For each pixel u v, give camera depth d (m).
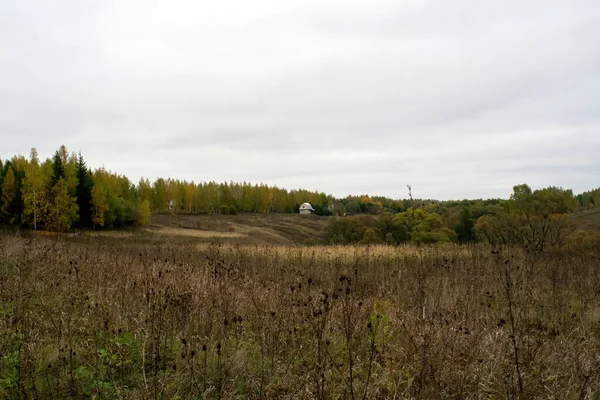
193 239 47.41
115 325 4.98
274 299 6.29
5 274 7.46
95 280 7.04
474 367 4.13
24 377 3.57
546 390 3.83
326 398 3.56
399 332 5.22
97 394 3.53
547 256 13.88
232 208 91.75
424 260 12.16
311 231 79.62
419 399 3.54
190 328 5.14
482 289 7.93
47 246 10.85
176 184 87.06
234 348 4.61
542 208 23.31
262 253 16.52
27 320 4.81
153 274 7.07
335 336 5.02
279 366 4.32
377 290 8.14
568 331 5.90
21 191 43.16
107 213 52.78
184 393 3.72
